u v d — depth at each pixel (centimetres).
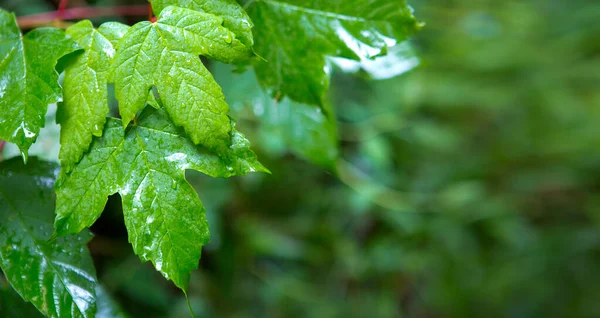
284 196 162
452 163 231
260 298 148
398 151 202
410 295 192
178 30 61
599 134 265
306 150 97
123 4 93
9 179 66
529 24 299
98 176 62
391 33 69
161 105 63
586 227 246
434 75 239
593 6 310
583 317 220
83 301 65
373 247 178
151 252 61
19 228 65
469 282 205
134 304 114
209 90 61
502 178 257
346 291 172
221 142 61
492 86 275
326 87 70
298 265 168
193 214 62
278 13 68
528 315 214
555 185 255
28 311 69
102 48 62
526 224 239
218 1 63
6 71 62
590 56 297
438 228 193
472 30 251
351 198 161
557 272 229
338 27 69
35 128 61
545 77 285
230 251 141
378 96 170
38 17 73
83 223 62
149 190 62
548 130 273
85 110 62
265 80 70
